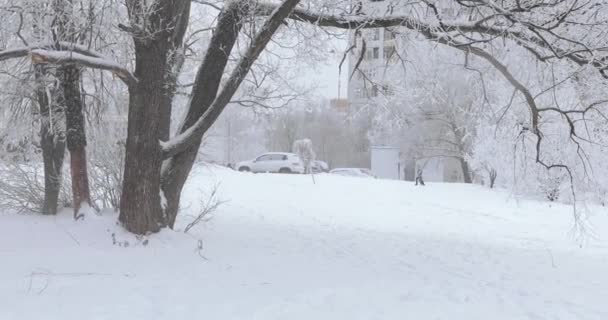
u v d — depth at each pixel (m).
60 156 10.42
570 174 11.16
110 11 9.45
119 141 10.33
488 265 10.23
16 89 10.12
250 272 7.79
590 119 10.87
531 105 10.18
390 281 7.86
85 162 9.56
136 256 7.99
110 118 11.33
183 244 8.89
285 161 40.41
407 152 38.78
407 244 12.42
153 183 8.81
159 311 5.72
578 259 11.53
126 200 8.80
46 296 6.03
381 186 26.83
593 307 6.93
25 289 6.25
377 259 10.06
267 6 9.95
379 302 6.54
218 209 16.55
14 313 5.43
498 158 22.56
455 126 34.16
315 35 11.08
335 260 9.51
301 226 14.41
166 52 8.77
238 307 6.01
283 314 5.84
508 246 13.13
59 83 9.78
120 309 5.70
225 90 8.92
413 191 25.31
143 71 8.62
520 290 7.87
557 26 8.93
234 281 7.19
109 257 7.80
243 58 8.87
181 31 10.38
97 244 8.30
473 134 30.28
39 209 10.94
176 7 9.09
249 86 11.72
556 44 9.92
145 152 8.71
